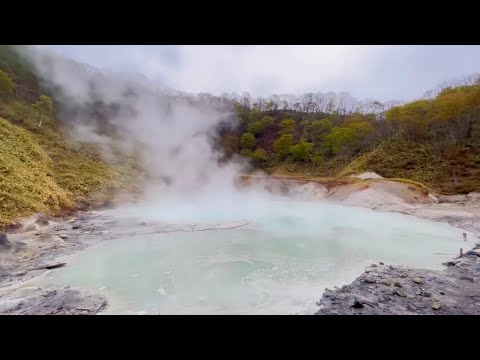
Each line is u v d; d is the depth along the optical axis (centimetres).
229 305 933
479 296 999
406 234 1917
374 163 4356
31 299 986
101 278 1176
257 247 1595
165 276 1192
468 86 4728
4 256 1394
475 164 3641
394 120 5053
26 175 2339
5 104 3559
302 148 5778
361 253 1500
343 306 917
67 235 1781
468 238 1822
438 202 3138
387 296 993
